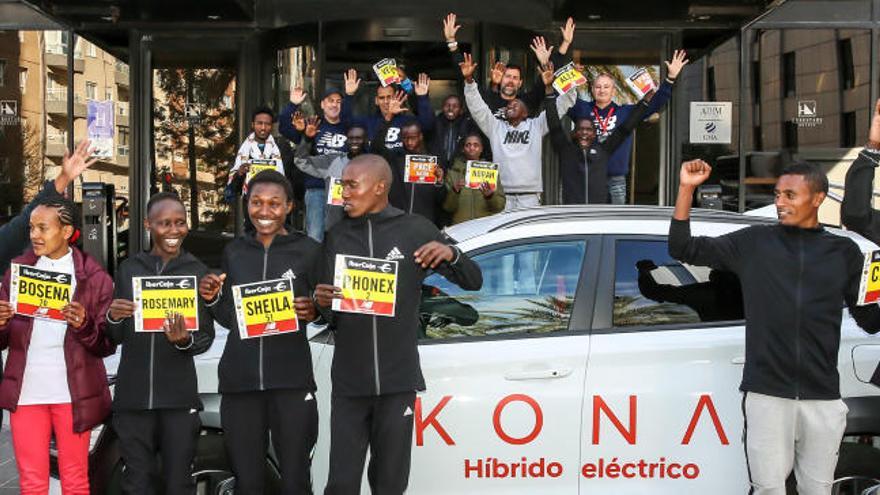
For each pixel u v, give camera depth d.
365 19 10.60
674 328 4.98
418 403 4.88
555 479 4.87
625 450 4.86
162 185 11.51
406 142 8.48
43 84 11.57
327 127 9.41
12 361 4.99
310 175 9.48
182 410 4.93
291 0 11.03
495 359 4.90
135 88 11.38
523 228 5.13
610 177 9.67
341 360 4.59
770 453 4.59
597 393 4.86
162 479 5.06
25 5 11.48
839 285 4.57
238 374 4.75
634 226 5.14
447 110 9.37
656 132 11.55
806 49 11.34
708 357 4.91
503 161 8.85
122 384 4.90
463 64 8.81
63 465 5.08
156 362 4.88
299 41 10.90
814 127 11.38
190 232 11.51
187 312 4.77
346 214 4.73
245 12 10.85
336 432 4.58
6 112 11.62
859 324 4.78
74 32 11.54
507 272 5.07
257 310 4.66
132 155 11.43
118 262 11.48
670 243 4.73
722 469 4.86
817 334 4.54
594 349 4.91
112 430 5.30
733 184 11.46
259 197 4.82
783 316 4.54
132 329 4.90
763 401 4.59
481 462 4.87
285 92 11.09
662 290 5.04
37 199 5.20
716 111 11.48
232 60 11.34
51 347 5.03
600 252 5.08
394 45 11.02
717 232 5.18
